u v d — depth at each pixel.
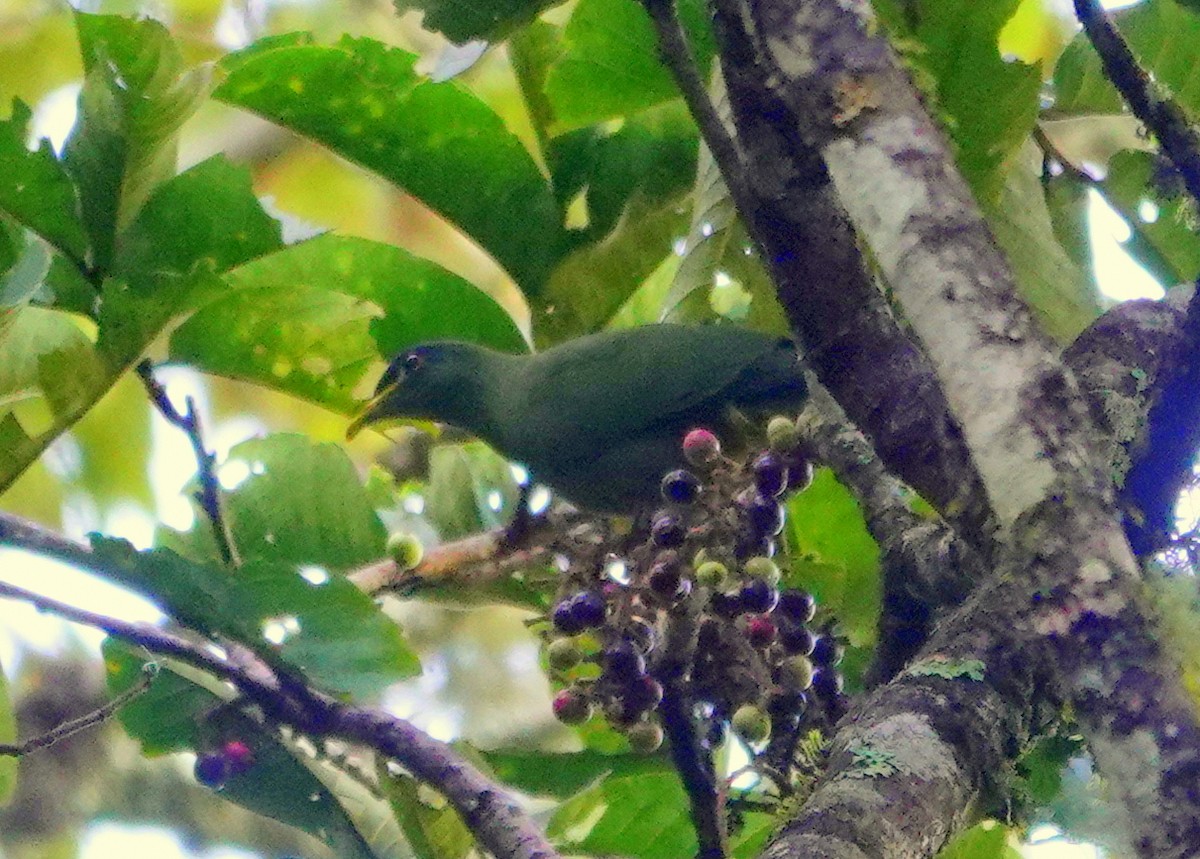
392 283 9.68
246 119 15.24
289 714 6.84
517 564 8.73
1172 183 7.03
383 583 8.65
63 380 7.66
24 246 7.72
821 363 6.82
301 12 14.98
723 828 6.41
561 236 9.63
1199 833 3.93
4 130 7.68
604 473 10.36
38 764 13.09
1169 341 7.13
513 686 13.30
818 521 9.16
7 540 6.77
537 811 8.41
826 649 7.77
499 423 10.77
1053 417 4.84
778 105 6.49
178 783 13.11
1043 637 4.45
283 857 9.55
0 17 14.12
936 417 6.59
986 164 8.59
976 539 6.56
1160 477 6.87
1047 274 9.09
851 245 6.70
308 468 9.02
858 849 5.34
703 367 9.95
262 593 6.86
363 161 9.30
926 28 8.26
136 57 7.65
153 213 7.92
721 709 7.25
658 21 6.52
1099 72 9.29
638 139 9.46
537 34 9.27
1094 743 4.23
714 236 9.42
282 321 8.88
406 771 6.97
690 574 7.20
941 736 6.09
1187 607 4.91
